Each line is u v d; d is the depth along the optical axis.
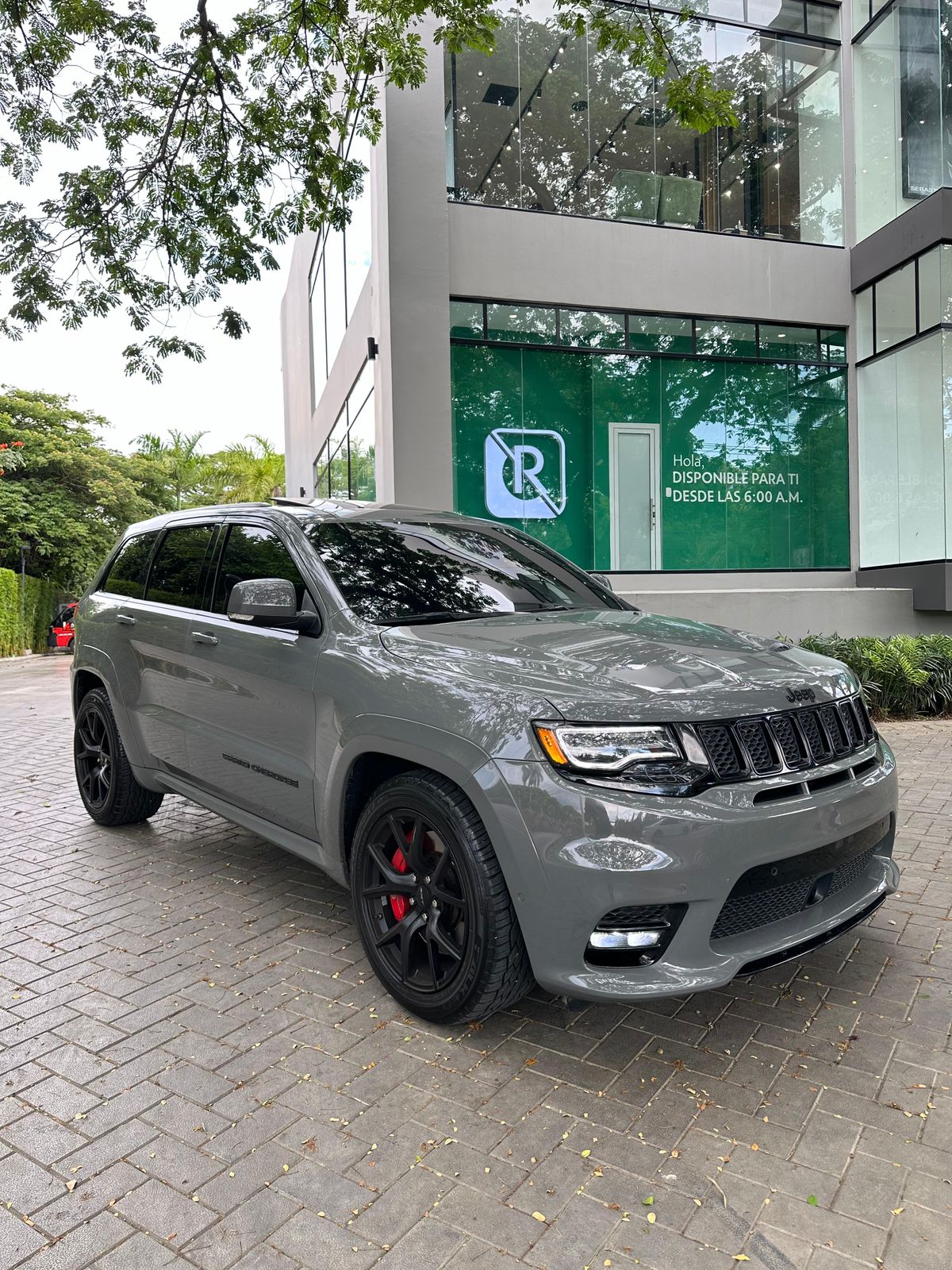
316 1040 2.79
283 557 3.71
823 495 13.26
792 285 12.81
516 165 11.46
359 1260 1.89
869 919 3.71
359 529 3.86
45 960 3.39
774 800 2.56
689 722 2.53
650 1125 2.35
